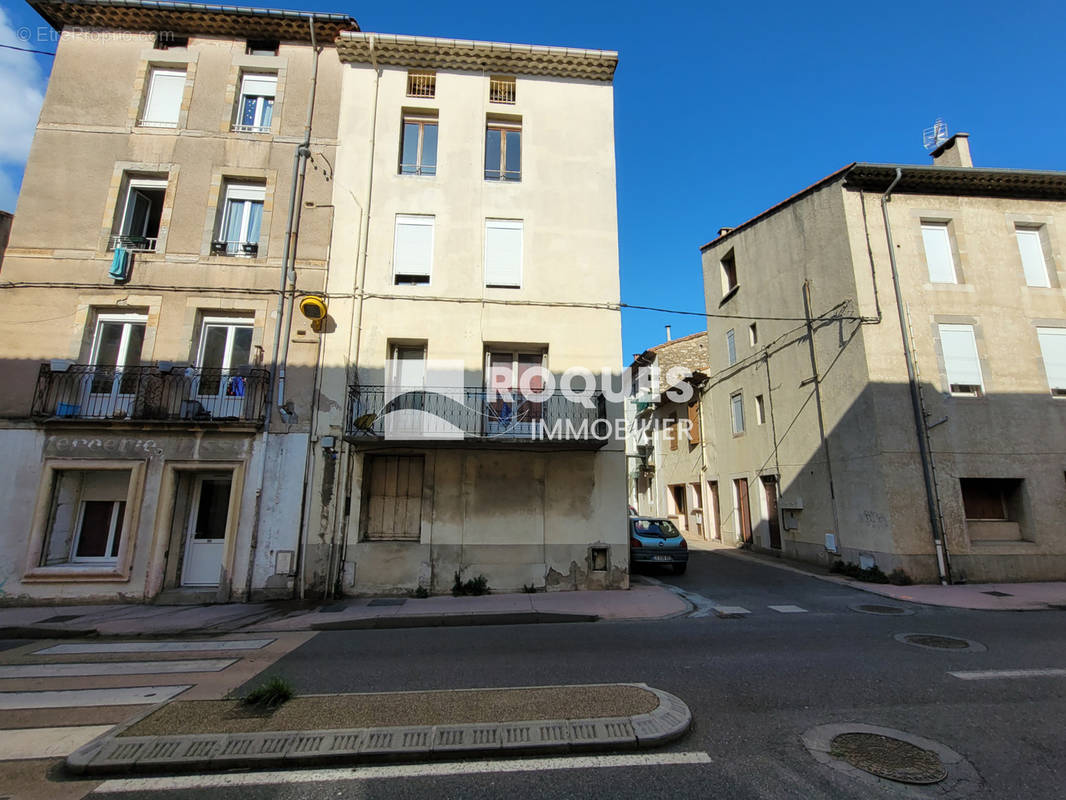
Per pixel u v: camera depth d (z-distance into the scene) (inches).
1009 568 420.2
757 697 172.9
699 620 302.0
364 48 448.5
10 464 359.6
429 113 460.8
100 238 401.1
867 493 445.1
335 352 403.2
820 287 515.5
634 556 465.7
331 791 118.4
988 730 146.8
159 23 439.8
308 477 382.6
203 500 383.6
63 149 412.5
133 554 356.2
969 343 462.3
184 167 418.9
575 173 455.2
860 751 135.0
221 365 400.8
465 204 440.8
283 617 311.3
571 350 422.9
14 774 126.4
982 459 437.7
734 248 696.4
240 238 421.4
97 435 368.8
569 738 137.4
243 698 168.4
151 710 158.6
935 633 261.4
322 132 437.4
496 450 398.6
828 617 306.2
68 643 261.0
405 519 396.8
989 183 485.4
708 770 125.9
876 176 478.0
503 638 261.9
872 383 442.9
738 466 685.3
